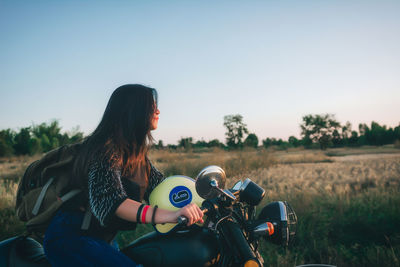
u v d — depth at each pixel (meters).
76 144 1.59
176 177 1.67
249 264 1.26
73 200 1.47
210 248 1.49
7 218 4.67
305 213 4.41
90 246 1.41
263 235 1.52
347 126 93.25
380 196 5.20
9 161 25.12
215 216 1.48
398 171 11.13
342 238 3.94
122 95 1.61
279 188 7.19
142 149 1.62
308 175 10.62
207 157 11.23
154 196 1.61
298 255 3.40
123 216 1.34
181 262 1.45
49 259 1.43
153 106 1.67
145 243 1.57
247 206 1.69
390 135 84.88
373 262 3.08
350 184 8.18
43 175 1.54
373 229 4.07
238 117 64.38
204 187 1.46
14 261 1.56
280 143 101.25
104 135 1.52
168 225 1.55
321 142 77.94
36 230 1.58
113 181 1.39
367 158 22.39
